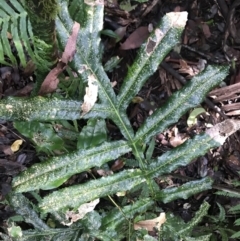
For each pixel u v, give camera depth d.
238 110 0.63
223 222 0.62
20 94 0.59
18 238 0.52
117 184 0.48
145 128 0.47
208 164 0.63
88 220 0.51
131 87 0.46
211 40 0.65
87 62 0.45
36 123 0.52
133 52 0.62
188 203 0.63
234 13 0.65
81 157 0.46
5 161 0.59
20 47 0.50
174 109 0.47
